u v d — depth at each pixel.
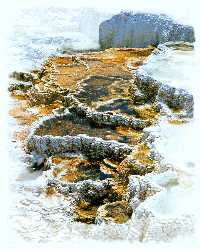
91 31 26.73
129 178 13.51
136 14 24.44
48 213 13.48
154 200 11.84
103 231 11.78
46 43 25.36
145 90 18.70
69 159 15.99
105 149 15.95
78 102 18.48
